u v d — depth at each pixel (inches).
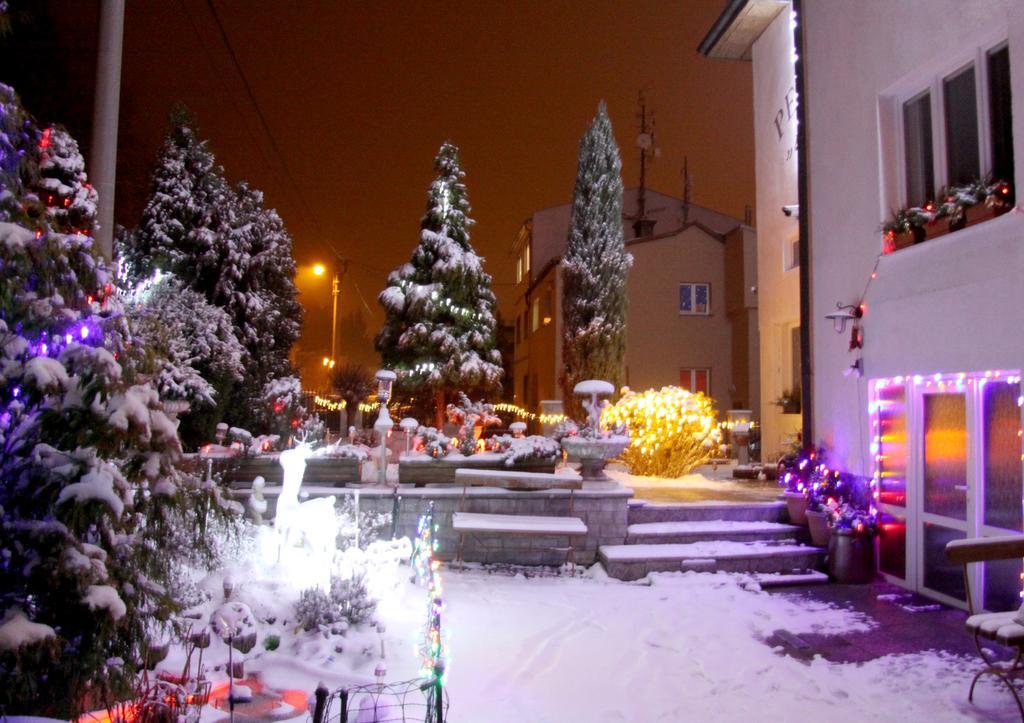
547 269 880.9
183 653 189.9
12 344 129.1
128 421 131.3
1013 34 246.1
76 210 230.2
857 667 213.0
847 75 338.6
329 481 354.9
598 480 350.3
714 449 580.1
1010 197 255.6
